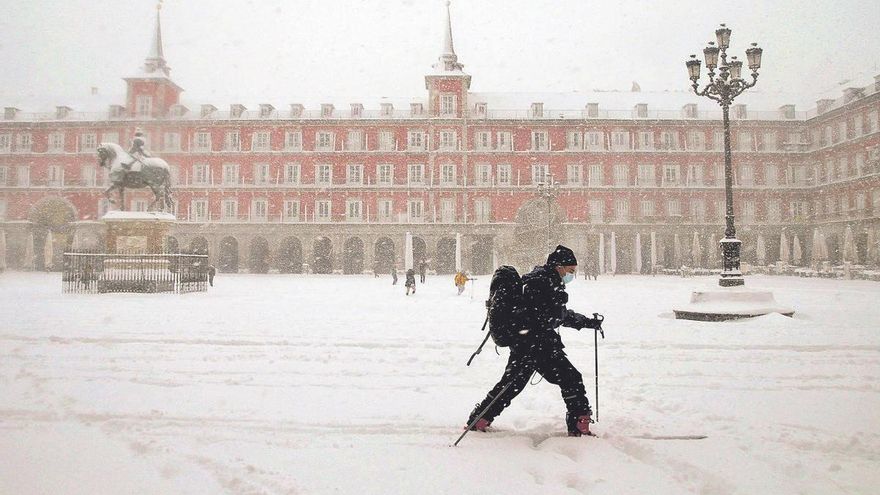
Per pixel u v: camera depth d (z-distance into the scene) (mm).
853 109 58719
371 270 64688
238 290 29734
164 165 27188
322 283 40406
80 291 25672
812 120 64500
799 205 65250
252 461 4457
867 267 48438
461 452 4680
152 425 5383
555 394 6602
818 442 4855
